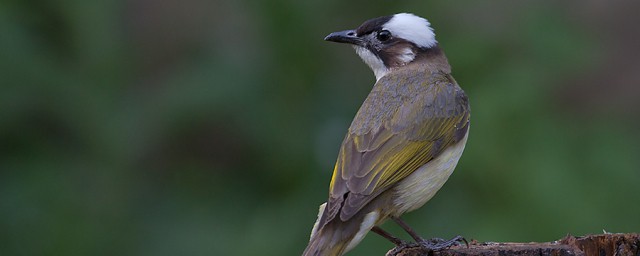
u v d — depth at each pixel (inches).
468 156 550.6
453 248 391.9
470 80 566.3
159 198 600.1
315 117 602.5
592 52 601.0
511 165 546.9
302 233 562.9
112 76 592.7
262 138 596.4
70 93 582.2
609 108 672.4
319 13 596.4
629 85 684.1
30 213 570.9
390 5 600.1
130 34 655.8
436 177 414.9
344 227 383.2
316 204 575.8
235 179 606.2
